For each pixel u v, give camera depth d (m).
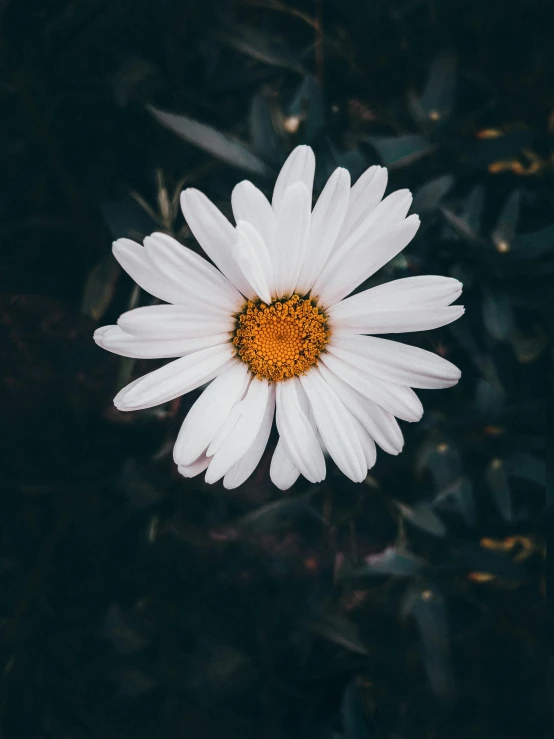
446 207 0.18
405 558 0.19
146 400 0.13
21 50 0.18
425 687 0.21
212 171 0.18
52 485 0.20
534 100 0.20
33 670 0.20
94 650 0.20
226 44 0.18
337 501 0.20
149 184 0.19
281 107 0.18
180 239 0.17
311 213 0.13
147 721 0.20
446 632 0.19
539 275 0.18
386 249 0.13
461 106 0.20
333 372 0.14
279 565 0.20
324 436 0.14
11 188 0.19
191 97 0.19
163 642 0.20
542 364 0.20
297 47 0.19
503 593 0.21
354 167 0.17
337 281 0.13
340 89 0.19
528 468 0.19
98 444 0.20
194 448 0.14
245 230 0.12
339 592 0.20
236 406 0.14
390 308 0.13
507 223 0.18
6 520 0.20
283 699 0.20
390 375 0.14
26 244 0.19
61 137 0.19
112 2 0.18
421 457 0.19
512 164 0.19
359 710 0.20
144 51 0.18
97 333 0.13
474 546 0.20
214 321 0.14
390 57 0.19
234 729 0.20
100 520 0.21
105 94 0.19
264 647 0.20
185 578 0.21
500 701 0.21
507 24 0.19
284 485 0.15
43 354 0.20
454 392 0.19
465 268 0.18
